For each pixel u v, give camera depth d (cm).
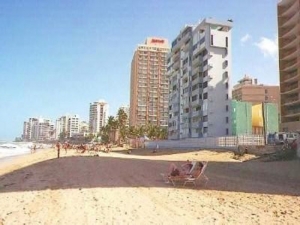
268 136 6066
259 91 13100
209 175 2227
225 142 5662
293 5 7031
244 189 1573
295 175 2205
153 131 13100
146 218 952
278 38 7506
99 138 17962
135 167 2897
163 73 15988
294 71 7112
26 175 2411
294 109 6962
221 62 8369
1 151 8819
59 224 892
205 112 8312
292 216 1001
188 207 1110
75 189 1540
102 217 966
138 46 15862
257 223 907
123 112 15100
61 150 9281
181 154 5572
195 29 8975
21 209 1105
